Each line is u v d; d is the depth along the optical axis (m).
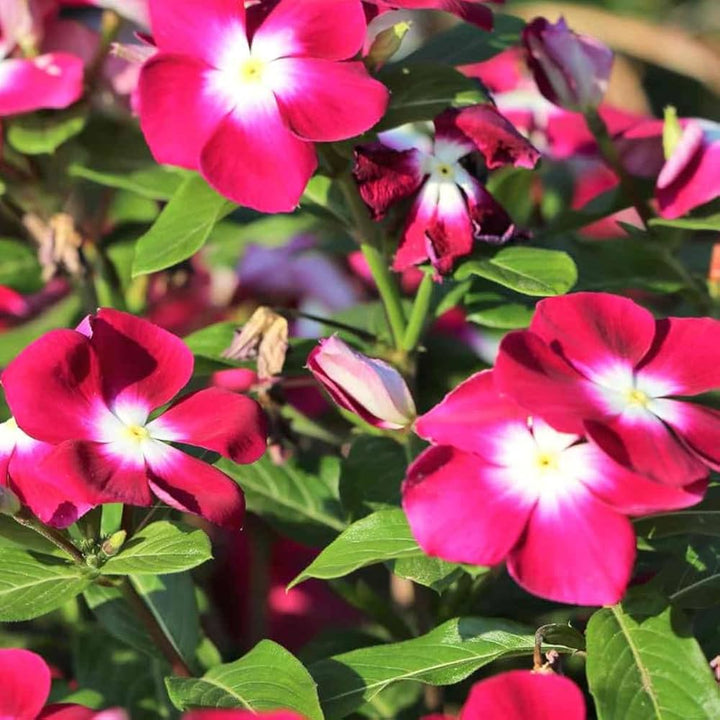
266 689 0.57
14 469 0.57
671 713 0.56
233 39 0.59
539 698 0.54
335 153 0.61
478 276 0.64
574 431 0.54
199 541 0.57
